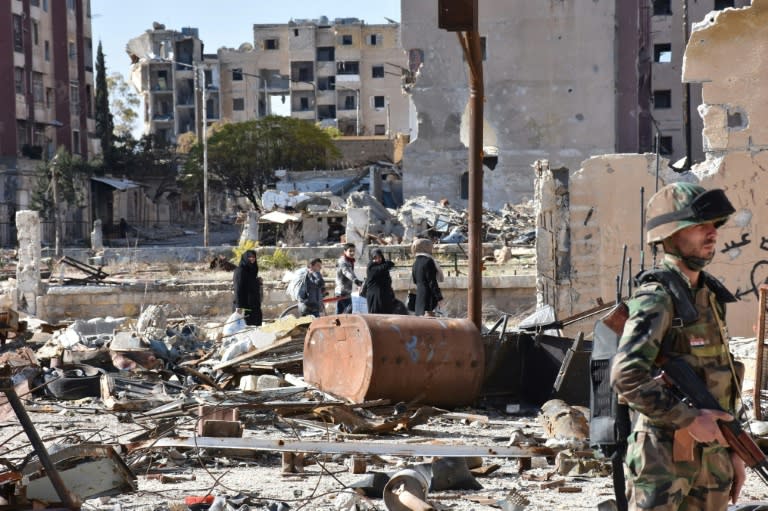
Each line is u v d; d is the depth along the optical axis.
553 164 74.19
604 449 5.07
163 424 11.01
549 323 14.15
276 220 61.81
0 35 81.31
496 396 13.85
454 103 75.38
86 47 96.69
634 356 4.77
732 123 18.48
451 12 13.96
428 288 19.19
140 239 83.69
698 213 4.87
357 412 12.20
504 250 43.09
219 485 8.70
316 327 13.73
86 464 7.65
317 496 8.16
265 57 158.50
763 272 18.31
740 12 18.23
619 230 18.53
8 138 81.00
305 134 97.75
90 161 86.44
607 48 73.94
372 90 158.25
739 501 8.28
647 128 84.19
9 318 6.74
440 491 8.65
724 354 4.97
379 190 85.81
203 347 19.88
